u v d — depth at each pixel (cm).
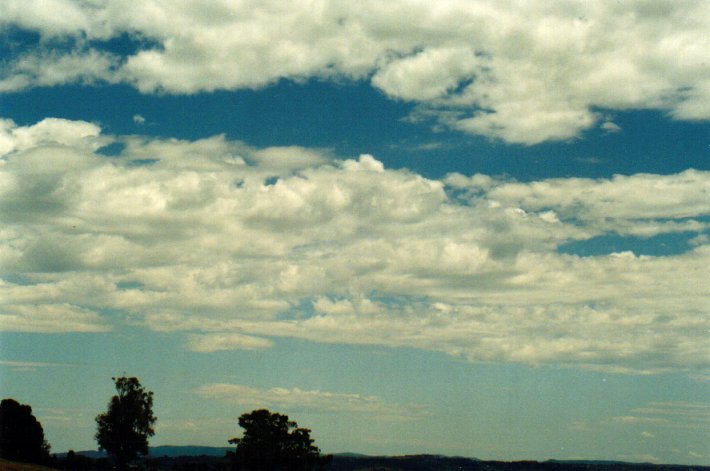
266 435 15488
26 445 13475
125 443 14625
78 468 14338
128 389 14912
